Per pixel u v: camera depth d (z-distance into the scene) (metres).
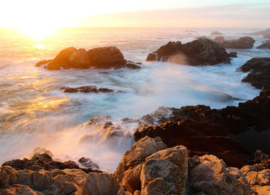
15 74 31.30
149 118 16.02
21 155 12.62
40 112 18.56
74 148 12.86
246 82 28.03
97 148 12.87
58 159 11.47
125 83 28.34
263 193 6.48
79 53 35.50
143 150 6.80
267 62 32.91
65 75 31.81
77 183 6.69
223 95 22.59
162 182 4.88
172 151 5.97
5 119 17.06
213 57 40.75
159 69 36.78
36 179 5.96
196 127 14.59
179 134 13.51
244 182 5.70
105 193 5.69
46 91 24.09
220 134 14.39
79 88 23.86
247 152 12.31
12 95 22.61
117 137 13.25
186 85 27.17
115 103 21.02
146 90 24.81
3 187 5.50
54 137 14.74
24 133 15.12
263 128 15.44
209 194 5.06
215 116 15.91
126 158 7.21
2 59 41.59
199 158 6.49
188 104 21.25
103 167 11.09
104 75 32.31
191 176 5.76
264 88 25.34
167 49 44.53
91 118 17.70
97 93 22.97
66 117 17.77
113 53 37.22
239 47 70.19
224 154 11.63
